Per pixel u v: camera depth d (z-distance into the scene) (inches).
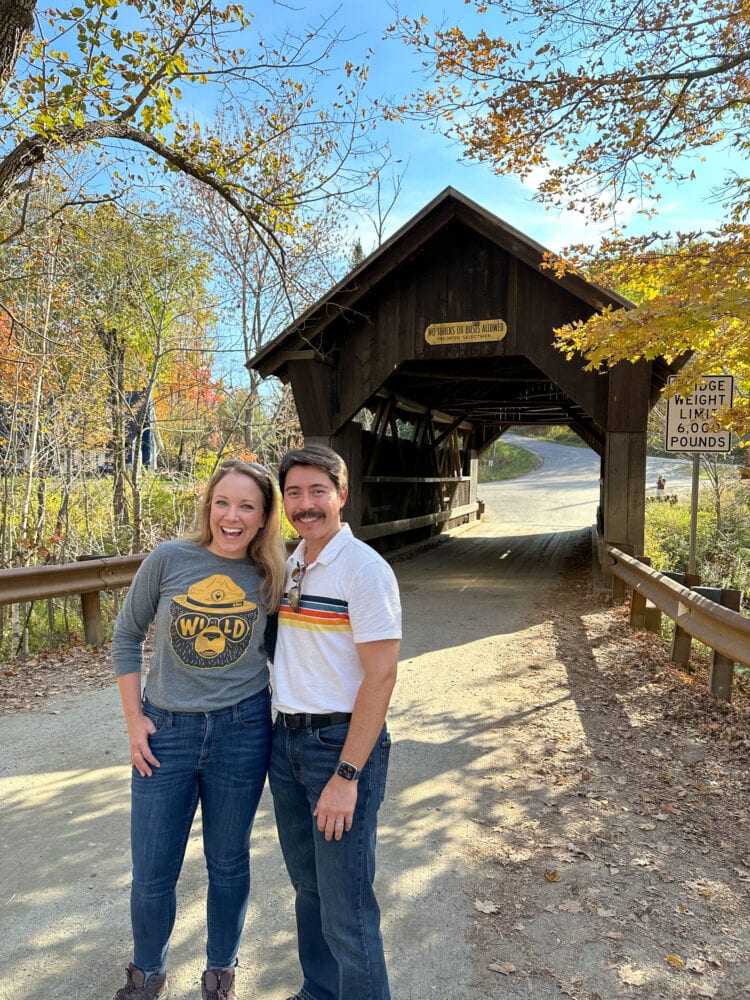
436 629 306.7
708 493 773.3
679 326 204.7
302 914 84.4
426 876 115.9
